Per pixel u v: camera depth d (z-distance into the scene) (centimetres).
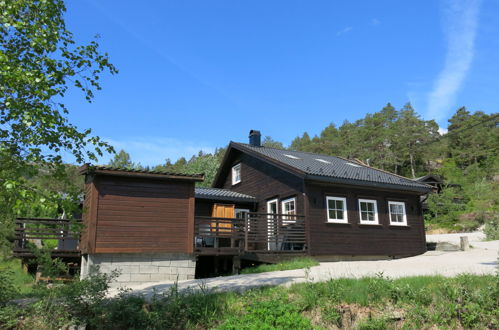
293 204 1630
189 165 3725
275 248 1655
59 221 1288
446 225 3100
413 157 5922
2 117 687
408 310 686
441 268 1118
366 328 645
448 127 6794
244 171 2039
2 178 634
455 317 675
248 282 939
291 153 2086
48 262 792
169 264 1241
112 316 647
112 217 1195
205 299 727
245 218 1423
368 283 795
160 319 650
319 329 616
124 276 1175
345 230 1598
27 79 625
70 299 670
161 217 1255
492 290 705
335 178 1555
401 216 1780
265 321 621
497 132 6075
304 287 786
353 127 7050
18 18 698
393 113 6450
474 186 3788
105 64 745
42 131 668
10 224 760
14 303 716
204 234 1424
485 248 1669
